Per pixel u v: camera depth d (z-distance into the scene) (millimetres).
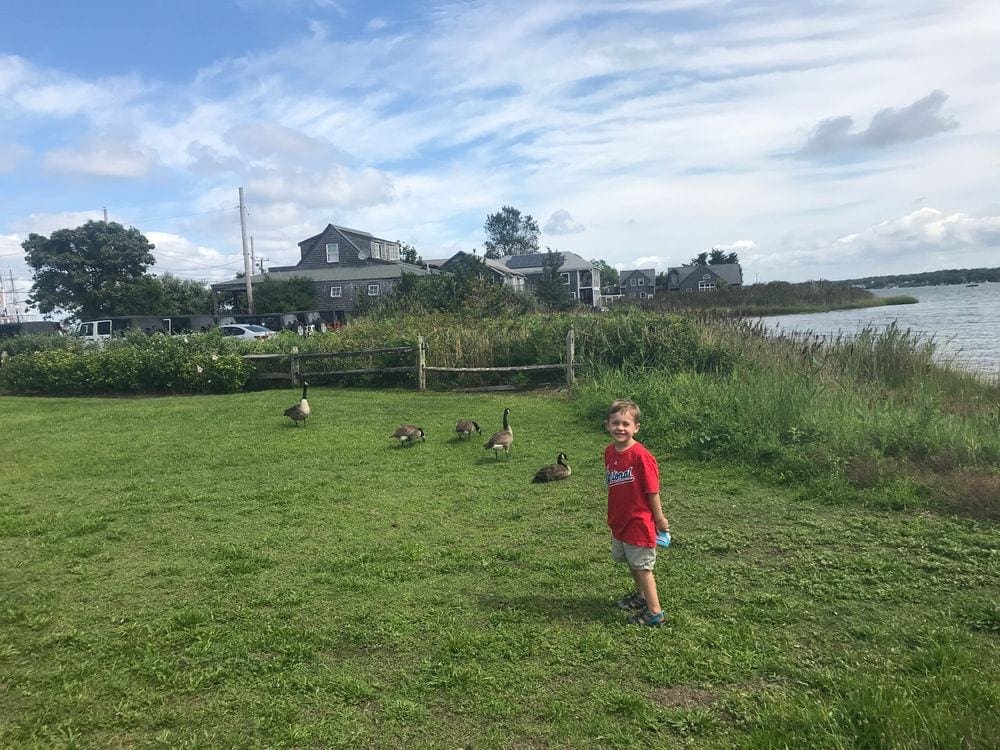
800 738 2850
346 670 3615
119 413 13555
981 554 4879
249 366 17484
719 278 94625
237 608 4445
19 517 6703
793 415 8547
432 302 25062
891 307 62438
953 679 3191
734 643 3729
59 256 53875
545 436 10289
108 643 3994
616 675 3467
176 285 61000
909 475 6621
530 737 2996
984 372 14766
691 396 10641
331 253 60781
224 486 7781
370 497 7148
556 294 43531
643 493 4051
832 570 4754
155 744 3033
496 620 4137
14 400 16766
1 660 3840
